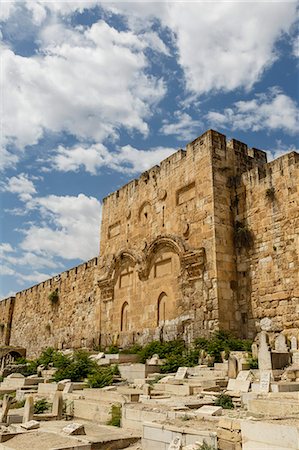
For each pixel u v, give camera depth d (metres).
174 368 20.12
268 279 22.36
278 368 16.20
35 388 19.95
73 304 42.56
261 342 16.42
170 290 26.69
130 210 33.03
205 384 14.77
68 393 16.67
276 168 23.38
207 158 25.72
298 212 21.66
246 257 23.78
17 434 10.23
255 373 14.88
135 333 29.22
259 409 10.09
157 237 28.47
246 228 24.05
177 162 28.47
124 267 32.44
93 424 12.15
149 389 14.28
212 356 20.27
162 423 9.31
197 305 24.08
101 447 9.27
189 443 8.33
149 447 9.13
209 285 23.55
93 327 37.84
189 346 23.95
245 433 7.53
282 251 22.02
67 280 44.84
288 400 10.25
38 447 8.94
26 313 53.34
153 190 30.52
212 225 24.22
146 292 28.97
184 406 11.34
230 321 22.86
